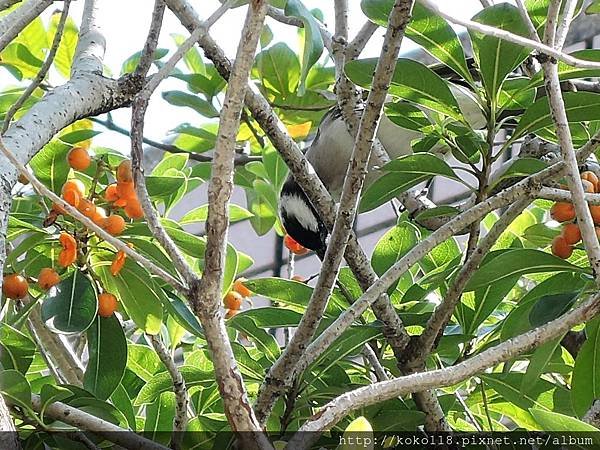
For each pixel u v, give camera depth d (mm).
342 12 2797
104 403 2225
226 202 1484
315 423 1517
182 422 2344
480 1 2402
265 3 1423
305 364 1860
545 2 2285
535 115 2270
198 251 2424
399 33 1722
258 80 3939
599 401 2152
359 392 1566
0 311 1966
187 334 3357
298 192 4406
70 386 2191
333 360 2322
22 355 2350
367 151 1825
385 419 2342
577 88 3035
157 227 1606
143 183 1682
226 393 1526
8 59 3305
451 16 1646
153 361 2768
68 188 2244
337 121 4250
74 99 2109
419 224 2992
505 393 2350
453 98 2367
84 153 2316
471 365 1619
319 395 2365
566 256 2215
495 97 2359
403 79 2354
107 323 2371
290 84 3824
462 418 2725
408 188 2441
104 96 2201
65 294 2289
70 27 3320
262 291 2576
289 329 2791
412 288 2598
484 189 2357
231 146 1470
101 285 2414
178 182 2512
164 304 2432
